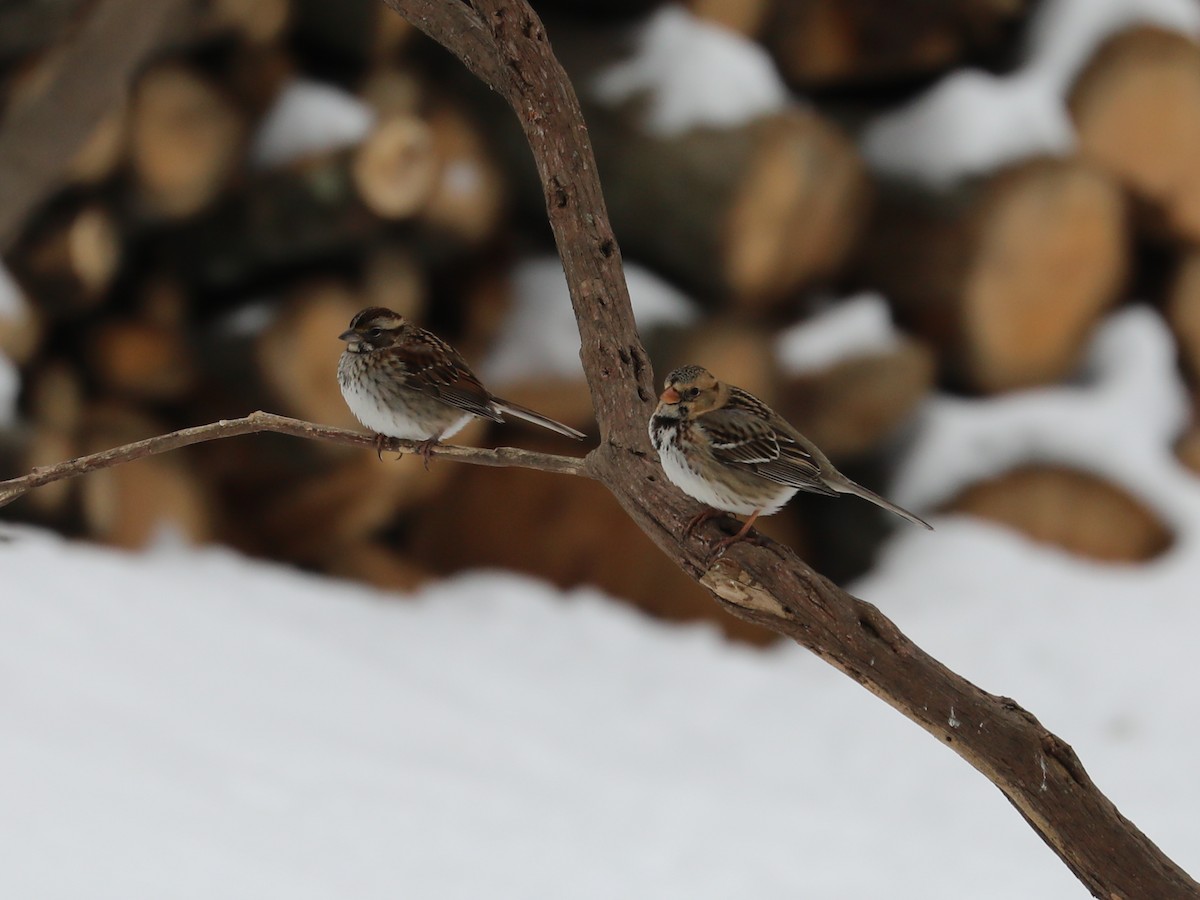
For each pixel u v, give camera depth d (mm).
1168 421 15391
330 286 12312
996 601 13352
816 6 14773
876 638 4426
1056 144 14953
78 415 12180
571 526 13445
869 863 8969
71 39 10477
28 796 7023
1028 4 15930
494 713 10742
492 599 13047
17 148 9250
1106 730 11648
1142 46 15250
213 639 10383
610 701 11547
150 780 7609
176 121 11477
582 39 14023
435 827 8117
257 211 11891
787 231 13547
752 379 13312
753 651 13148
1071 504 14359
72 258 11555
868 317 14141
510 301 13586
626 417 4855
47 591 10094
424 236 12789
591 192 4875
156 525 12141
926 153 14781
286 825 7605
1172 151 15469
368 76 12672
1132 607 13328
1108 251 15031
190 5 11195
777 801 9961
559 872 7984
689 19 13945
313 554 13094
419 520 13703
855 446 14039
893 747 11156
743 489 5773
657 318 13125
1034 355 15039
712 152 13000
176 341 12305
